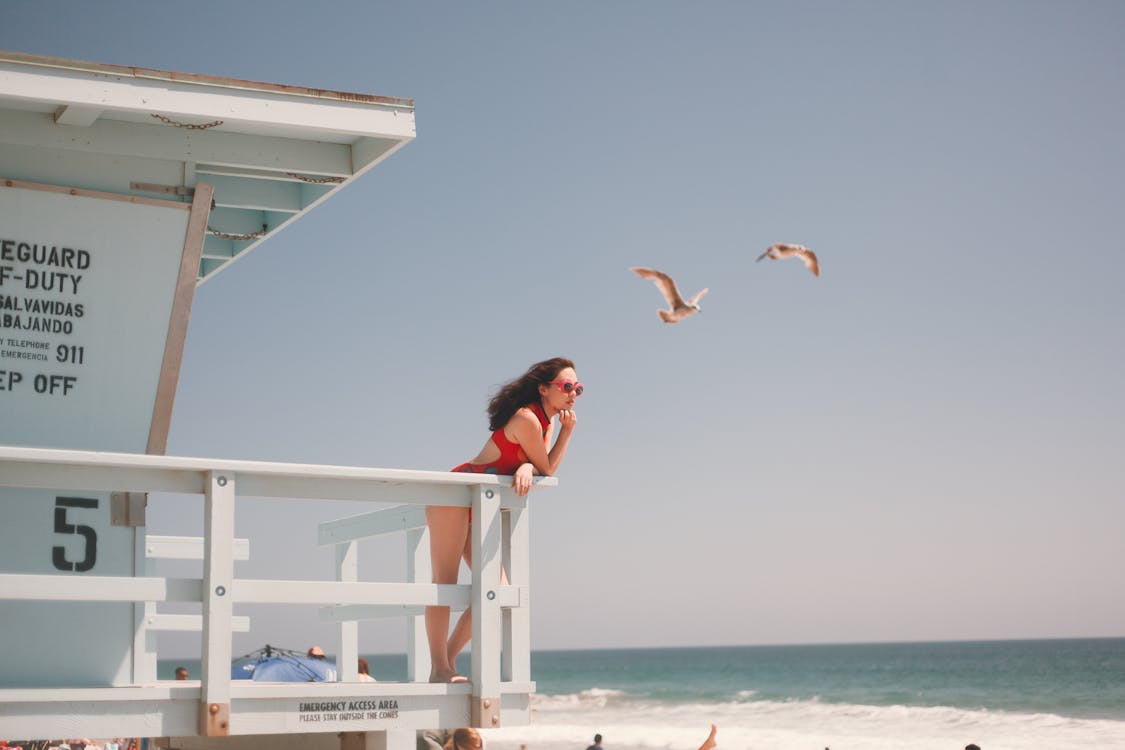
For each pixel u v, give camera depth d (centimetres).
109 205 575
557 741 4806
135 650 536
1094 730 4753
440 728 505
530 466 532
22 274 553
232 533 468
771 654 18100
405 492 514
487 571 519
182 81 549
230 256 795
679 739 4825
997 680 8238
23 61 518
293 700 475
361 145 638
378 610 660
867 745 4419
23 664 512
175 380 586
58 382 557
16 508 527
